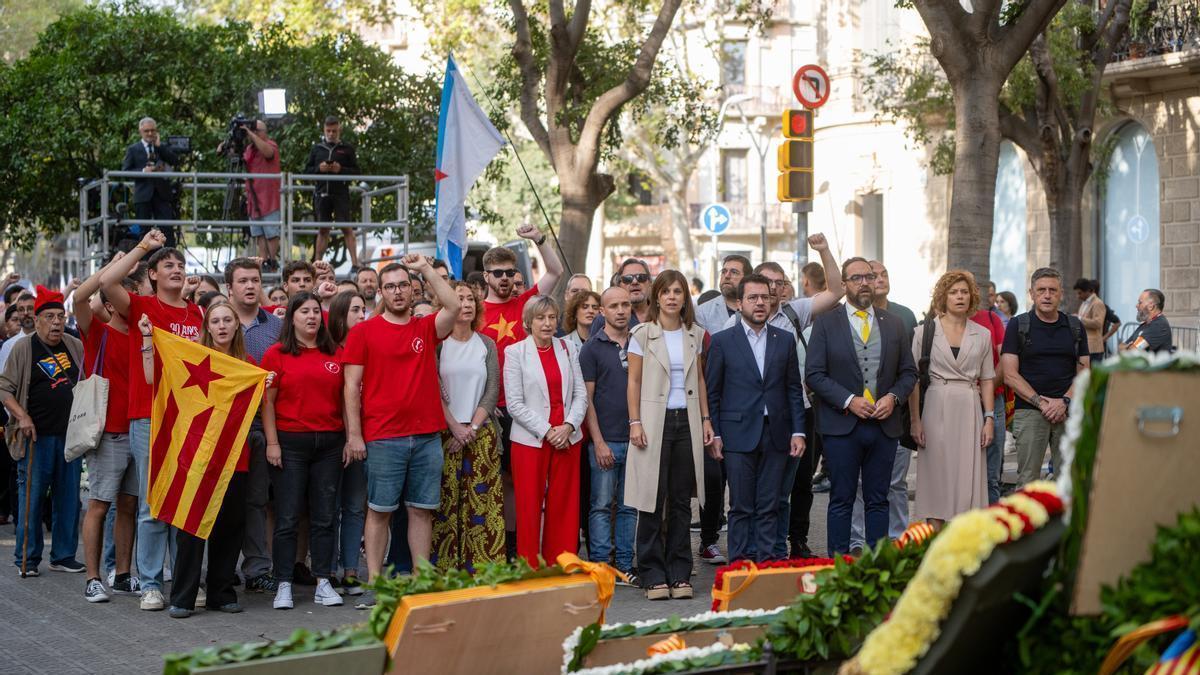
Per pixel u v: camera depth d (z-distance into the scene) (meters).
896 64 30.67
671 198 43.84
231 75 22.94
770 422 9.15
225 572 8.77
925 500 9.23
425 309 9.95
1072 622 2.90
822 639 3.74
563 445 9.23
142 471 8.86
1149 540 2.74
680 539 9.16
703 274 43.00
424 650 3.99
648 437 9.06
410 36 46.34
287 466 8.92
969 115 13.31
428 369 8.93
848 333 9.04
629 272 10.45
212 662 3.47
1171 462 2.70
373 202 23.47
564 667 4.18
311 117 23.00
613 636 4.33
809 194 12.71
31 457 10.18
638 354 9.20
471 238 31.73
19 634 8.02
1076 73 19.98
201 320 9.28
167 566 10.13
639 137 43.06
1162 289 24.36
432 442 8.93
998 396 10.32
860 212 34.78
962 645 2.98
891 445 9.05
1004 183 28.33
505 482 9.90
